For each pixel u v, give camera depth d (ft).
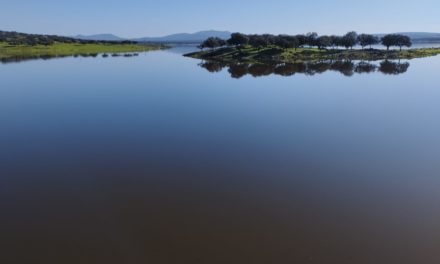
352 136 84.94
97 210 51.96
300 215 50.01
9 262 40.73
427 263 40.40
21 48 428.56
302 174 63.41
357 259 40.98
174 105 121.49
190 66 266.77
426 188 57.67
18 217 50.08
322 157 71.41
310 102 125.90
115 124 96.89
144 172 64.80
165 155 73.05
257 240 44.42
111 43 650.43
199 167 66.74
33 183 60.59
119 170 65.67
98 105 121.70
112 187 58.95
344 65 267.39
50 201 54.60
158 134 87.30
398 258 41.16
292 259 41.01
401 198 54.60
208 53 395.75
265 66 269.03
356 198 54.70
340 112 110.11
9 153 74.74
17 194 56.85
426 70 221.46
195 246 43.37
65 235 45.88
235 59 338.13
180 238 44.98
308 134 86.63
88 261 40.86
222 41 456.86
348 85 164.86
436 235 45.29
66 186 59.62
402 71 218.18
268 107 117.91
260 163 68.49
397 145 78.28
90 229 47.16
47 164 68.85
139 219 49.37
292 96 138.21
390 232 45.98
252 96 138.72
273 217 49.52
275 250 42.57
